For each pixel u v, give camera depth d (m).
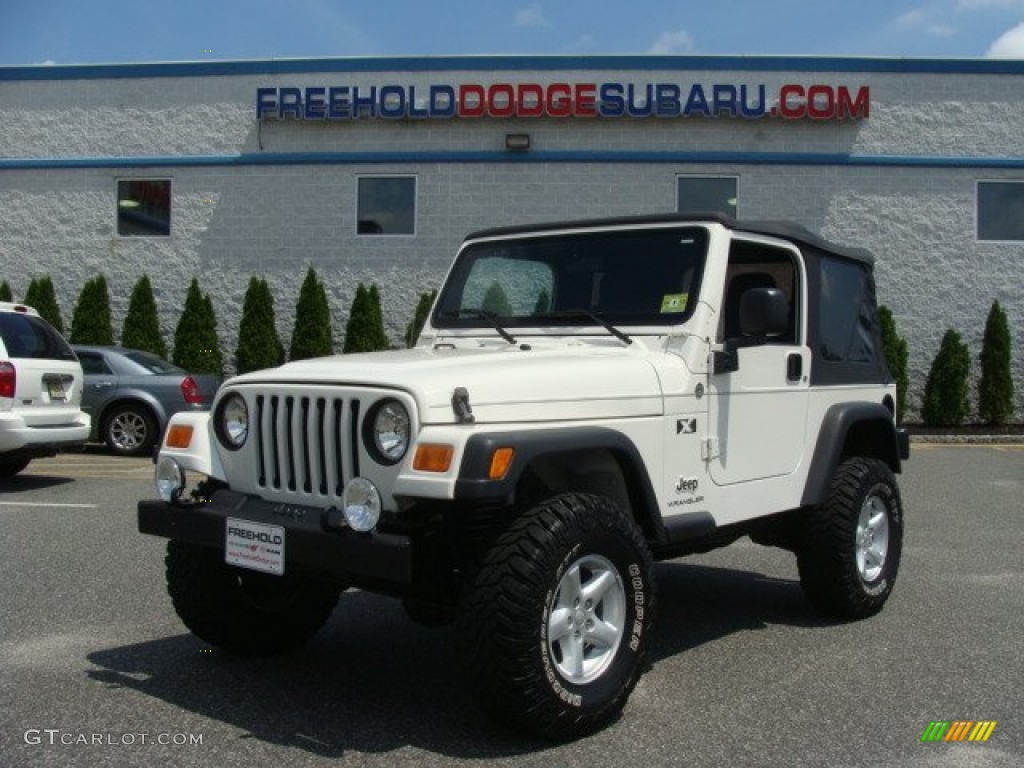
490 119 16.88
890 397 6.22
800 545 5.46
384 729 3.87
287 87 17.16
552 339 4.88
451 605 3.87
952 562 7.09
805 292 5.33
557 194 16.83
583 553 3.71
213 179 17.44
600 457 4.09
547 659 3.56
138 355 13.18
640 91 16.66
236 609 4.58
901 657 4.86
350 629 5.36
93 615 5.43
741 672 4.62
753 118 16.61
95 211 17.70
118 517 8.27
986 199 16.86
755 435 4.89
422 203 17.00
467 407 3.62
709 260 4.63
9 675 4.46
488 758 3.59
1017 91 16.72
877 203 16.72
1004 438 15.71
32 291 17.27
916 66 16.67
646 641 3.95
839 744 3.74
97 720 3.94
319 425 3.86
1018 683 4.46
